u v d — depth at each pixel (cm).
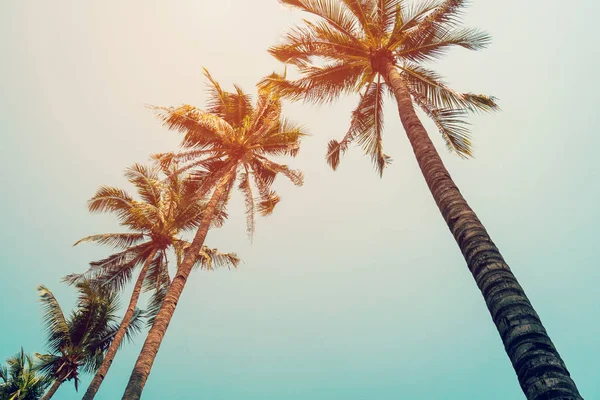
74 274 1956
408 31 1288
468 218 624
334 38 1265
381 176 1444
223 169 1784
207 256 1989
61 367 2008
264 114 1916
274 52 1302
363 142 1426
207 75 1927
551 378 397
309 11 1260
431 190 747
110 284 2006
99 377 1549
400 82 1109
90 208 1958
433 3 1259
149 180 2081
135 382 1038
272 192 1941
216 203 1619
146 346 1143
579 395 386
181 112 1605
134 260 2017
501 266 532
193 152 1745
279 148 1866
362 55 1309
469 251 577
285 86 1344
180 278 1343
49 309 2041
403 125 972
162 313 1236
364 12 1287
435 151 827
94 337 2139
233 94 1995
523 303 480
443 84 1276
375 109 1398
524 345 435
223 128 1688
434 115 1201
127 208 1997
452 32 1263
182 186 1944
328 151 1415
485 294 520
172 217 2025
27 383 2294
